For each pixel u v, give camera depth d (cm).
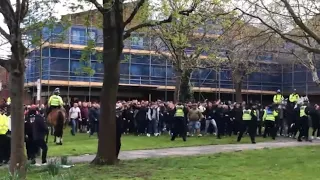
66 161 1382
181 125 2323
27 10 1098
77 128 2959
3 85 4056
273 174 1248
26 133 1490
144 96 5478
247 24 1855
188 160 1558
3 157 1532
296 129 2572
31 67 4847
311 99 5338
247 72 3694
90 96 5081
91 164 1433
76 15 1500
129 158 1634
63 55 4809
